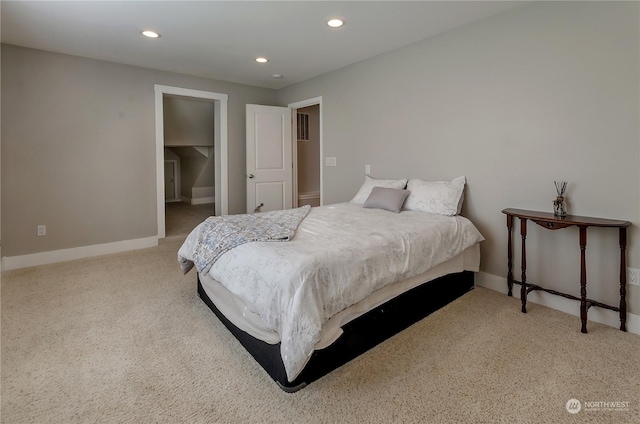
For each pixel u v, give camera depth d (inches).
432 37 126.7
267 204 199.3
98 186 155.7
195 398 62.0
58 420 56.1
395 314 85.0
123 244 164.4
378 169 152.1
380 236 85.7
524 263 97.7
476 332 86.4
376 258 77.5
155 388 64.5
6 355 74.5
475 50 114.2
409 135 137.7
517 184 106.6
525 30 101.6
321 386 65.5
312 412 58.7
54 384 65.1
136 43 132.3
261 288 66.8
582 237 85.0
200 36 125.6
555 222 88.4
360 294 71.6
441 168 127.4
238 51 141.9
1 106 132.3
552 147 98.1
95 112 152.6
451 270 103.7
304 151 240.2
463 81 118.2
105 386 64.8
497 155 110.8
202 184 337.1
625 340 81.9
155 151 170.4
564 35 93.8
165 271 133.8
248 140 190.9
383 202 126.0
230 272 77.2
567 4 92.8
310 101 186.7
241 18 110.7
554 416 57.4
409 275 85.4
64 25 115.2
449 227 101.9
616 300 89.1
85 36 125.0
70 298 106.5
